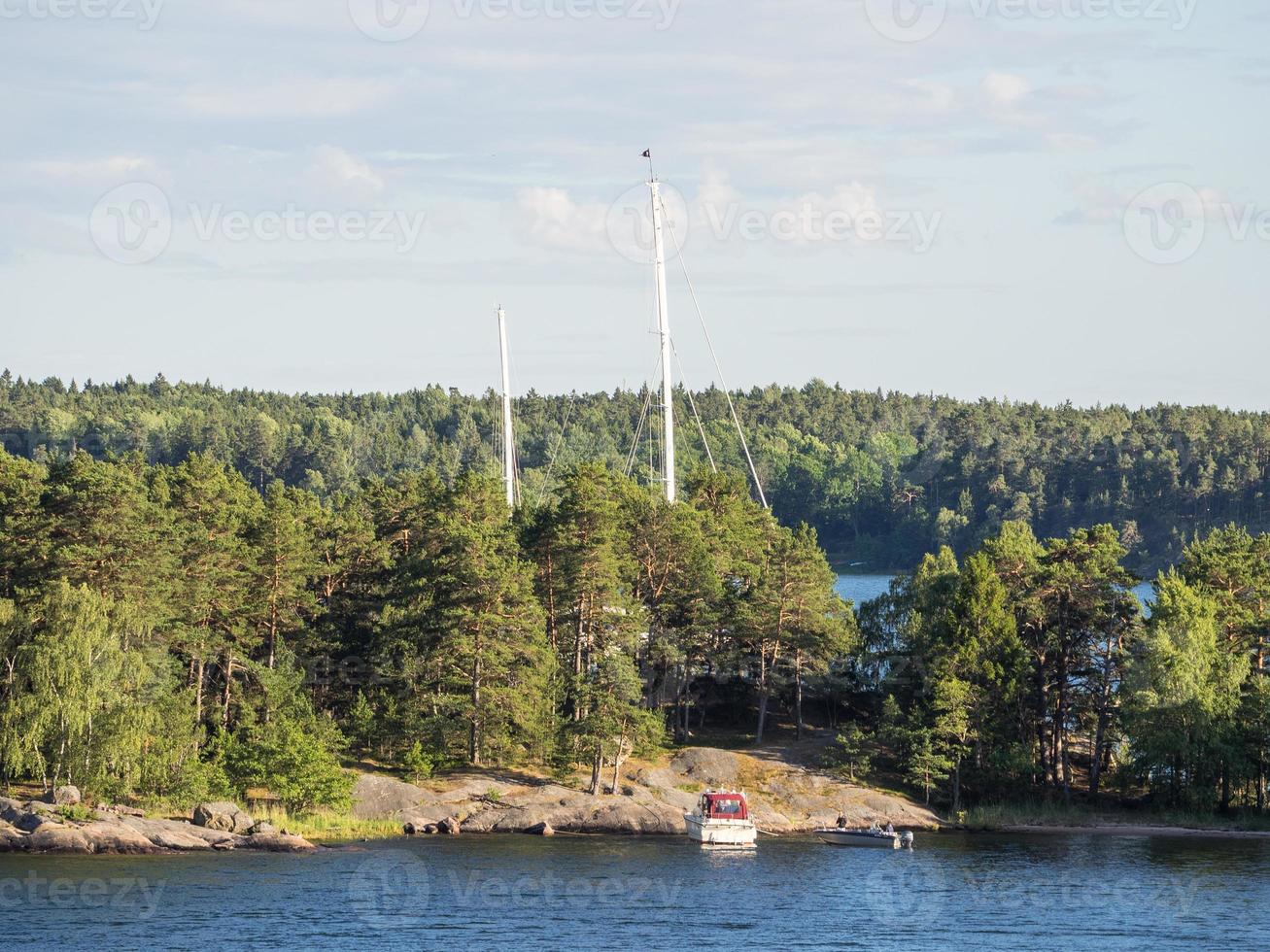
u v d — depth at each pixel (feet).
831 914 510.58
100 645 603.67
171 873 540.52
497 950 459.73
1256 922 504.02
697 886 548.31
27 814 573.33
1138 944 476.13
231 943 456.86
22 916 478.59
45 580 627.05
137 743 597.93
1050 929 494.59
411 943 463.42
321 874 546.26
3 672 610.65
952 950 468.75
